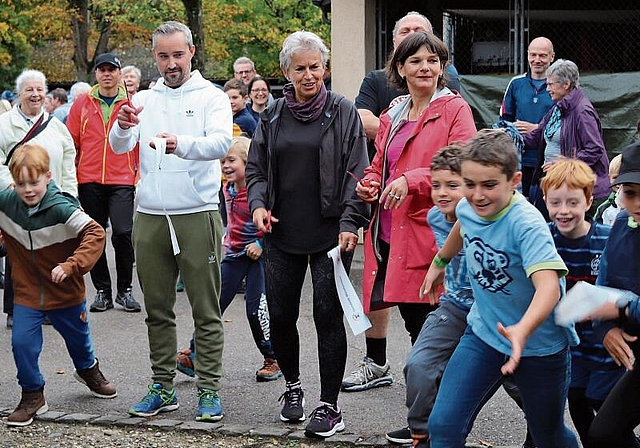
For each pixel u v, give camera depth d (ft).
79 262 17.90
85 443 17.22
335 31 37.04
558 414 13.12
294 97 17.51
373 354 20.25
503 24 36.91
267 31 97.35
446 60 16.80
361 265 34.96
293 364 18.13
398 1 37.58
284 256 17.60
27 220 18.16
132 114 17.69
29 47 102.27
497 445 16.71
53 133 25.82
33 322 18.40
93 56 107.86
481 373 13.03
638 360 12.74
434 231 15.26
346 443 16.88
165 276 18.56
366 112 20.21
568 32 36.42
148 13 92.43
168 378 18.78
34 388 18.39
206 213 18.34
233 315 28.14
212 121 18.03
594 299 12.12
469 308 14.66
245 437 17.34
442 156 14.55
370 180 16.71
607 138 33.60
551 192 14.42
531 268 12.16
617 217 13.03
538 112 28.73
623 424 12.78
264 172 17.78
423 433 14.57
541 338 12.67
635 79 33.17
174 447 16.99
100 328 26.81
